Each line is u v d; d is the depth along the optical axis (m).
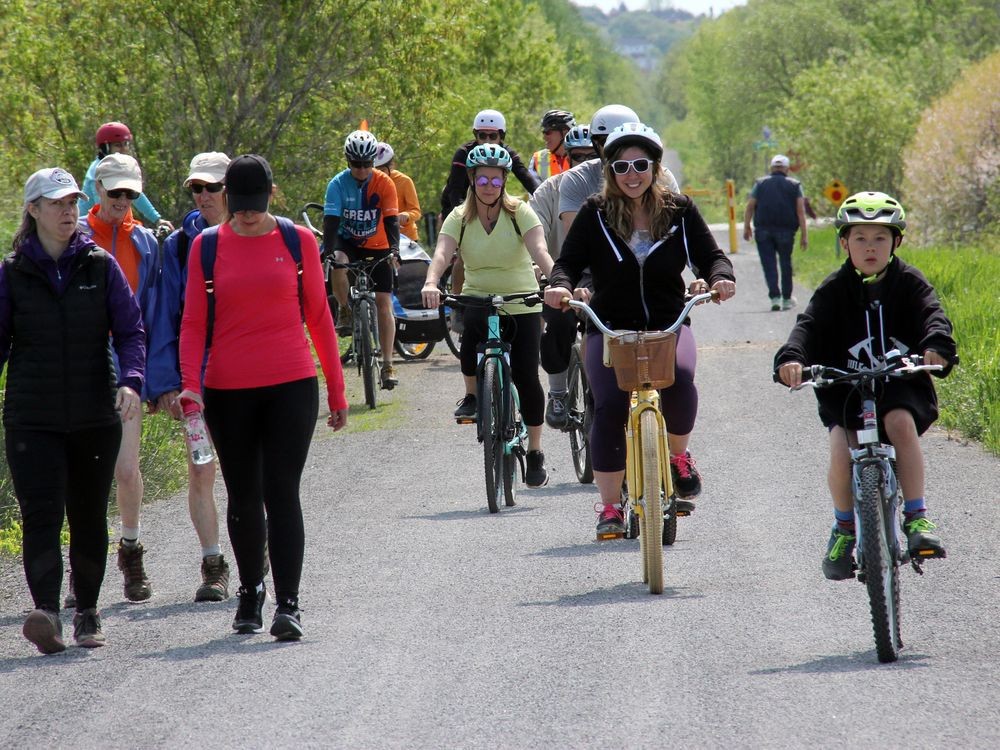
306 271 17.31
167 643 17.17
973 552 19.84
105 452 17.47
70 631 18.14
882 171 106.31
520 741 12.84
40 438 17.06
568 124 35.62
